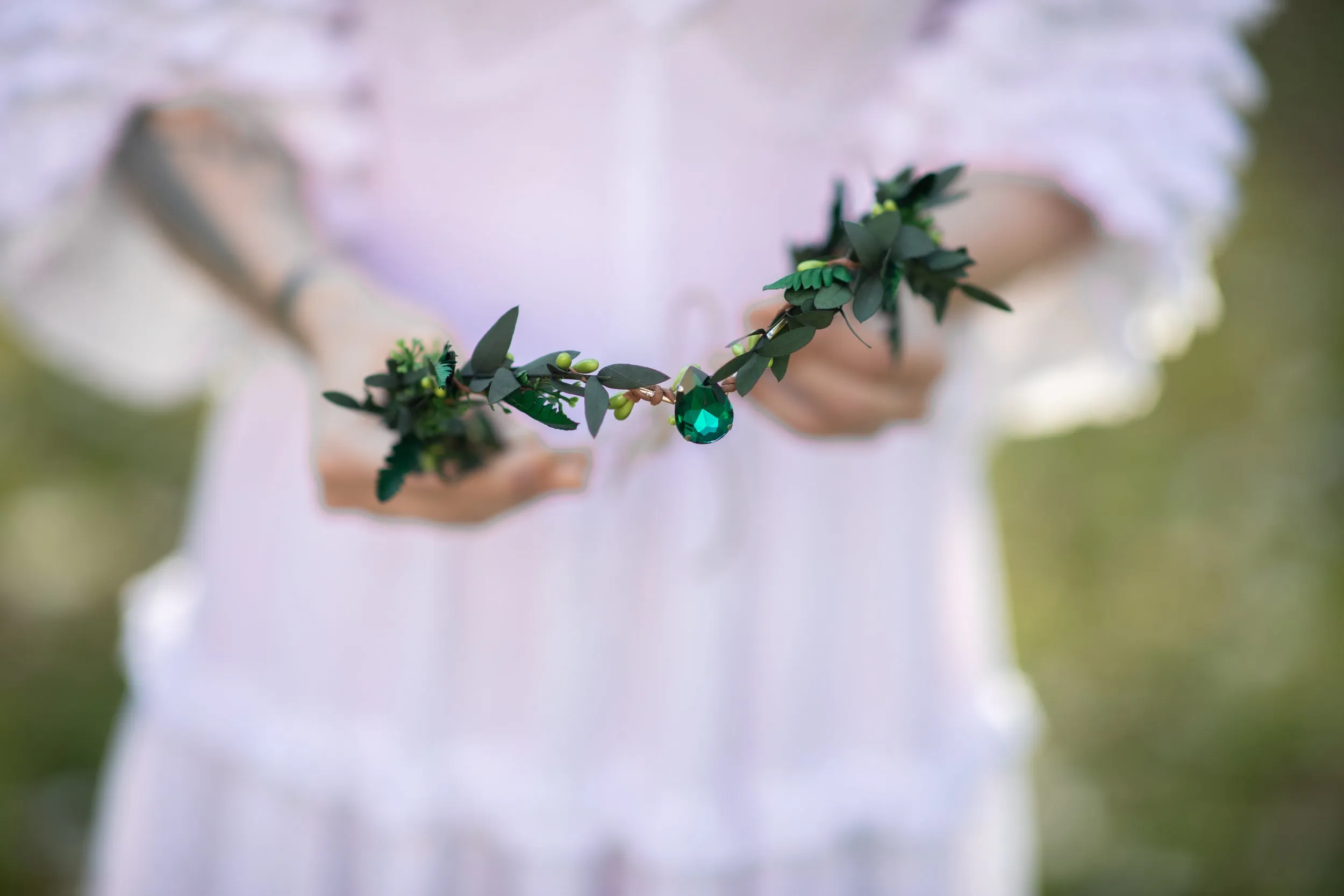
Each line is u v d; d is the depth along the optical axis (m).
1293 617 1.37
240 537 0.65
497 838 0.62
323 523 0.62
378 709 0.62
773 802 0.63
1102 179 0.57
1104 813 1.20
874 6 0.57
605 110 0.57
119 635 1.35
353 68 0.58
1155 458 1.56
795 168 0.59
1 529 1.44
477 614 0.62
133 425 1.59
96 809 1.17
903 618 0.65
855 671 0.65
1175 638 1.37
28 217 0.57
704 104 0.57
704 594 0.60
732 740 0.62
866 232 0.42
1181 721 1.29
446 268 0.60
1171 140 0.59
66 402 1.59
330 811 0.63
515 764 0.62
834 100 0.59
